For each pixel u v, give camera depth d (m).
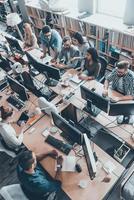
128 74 3.33
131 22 4.67
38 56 4.86
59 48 4.71
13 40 4.71
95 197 2.39
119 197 3.09
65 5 5.71
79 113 3.54
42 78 4.14
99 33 5.08
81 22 5.28
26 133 3.20
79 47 4.32
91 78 3.88
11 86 3.73
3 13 8.33
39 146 2.98
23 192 2.49
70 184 2.52
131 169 2.94
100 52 5.46
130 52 4.79
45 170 2.70
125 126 3.03
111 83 3.62
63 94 3.68
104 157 2.73
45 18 6.35
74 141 2.81
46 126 3.24
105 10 5.25
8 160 3.89
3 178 3.63
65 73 4.18
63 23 5.86
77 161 2.73
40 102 3.28
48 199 2.71
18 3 7.02
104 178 2.52
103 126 3.10
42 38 4.84
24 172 2.42
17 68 4.32
